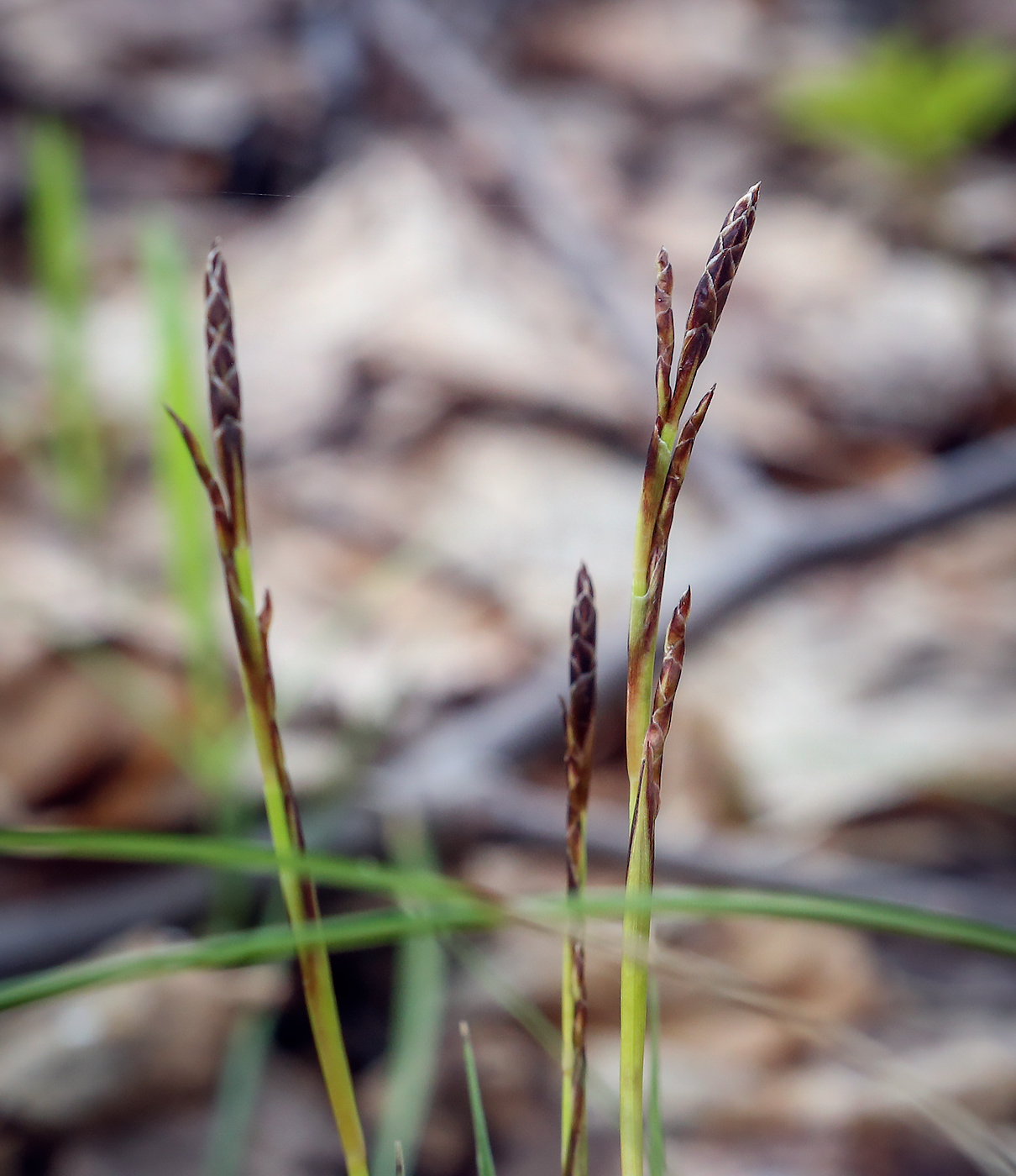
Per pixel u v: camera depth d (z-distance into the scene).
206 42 2.18
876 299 1.70
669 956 0.39
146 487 1.32
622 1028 0.35
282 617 1.14
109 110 2.00
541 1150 0.74
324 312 1.59
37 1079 0.73
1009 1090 0.76
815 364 1.58
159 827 0.90
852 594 1.26
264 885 0.82
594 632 0.35
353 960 0.85
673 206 1.92
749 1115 0.77
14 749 0.93
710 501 1.29
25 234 1.80
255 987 0.78
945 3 2.52
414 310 1.57
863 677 1.12
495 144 1.82
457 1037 0.80
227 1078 0.75
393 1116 0.64
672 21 2.44
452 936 0.48
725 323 1.65
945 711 1.07
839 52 2.39
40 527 1.22
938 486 1.25
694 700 1.07
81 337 1.22
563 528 1.30
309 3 2.19
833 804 0.98
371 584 1.20
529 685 1.01
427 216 1.69
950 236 1.80
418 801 0.86
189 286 1.68
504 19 2.47
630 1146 0.35
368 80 2.01
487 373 1.48
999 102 1.65
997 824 0.99
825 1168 0.74
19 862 0.86
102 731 0.94
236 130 1.96
